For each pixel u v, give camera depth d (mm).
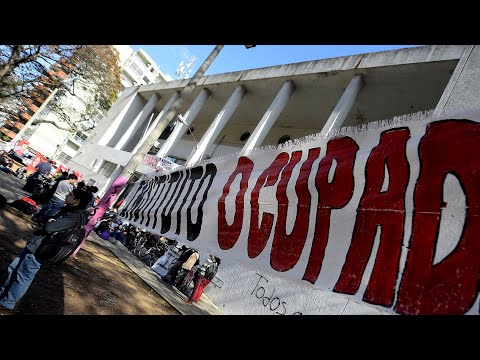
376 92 12125
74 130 23625
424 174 1380
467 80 6859
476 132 1268
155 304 5160
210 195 2896
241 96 16875
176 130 18594
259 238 2092
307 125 16797
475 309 1024
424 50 9789
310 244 1733
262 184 2307
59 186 6523
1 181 10523
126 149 25891
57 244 2852
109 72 19750
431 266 1204
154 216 4031
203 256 8766
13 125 33219
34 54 15289
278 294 6824
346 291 1426
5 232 4949
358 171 1670
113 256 7711
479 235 1115
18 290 2771
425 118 1484
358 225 1546
